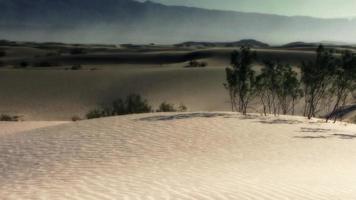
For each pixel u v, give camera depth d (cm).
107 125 1812
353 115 3409
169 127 1750
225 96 4709
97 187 979
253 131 1717
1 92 4847
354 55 2620
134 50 13650
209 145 1478
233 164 1231
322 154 1387
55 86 5116
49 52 13412
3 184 1060
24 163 1290
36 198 898
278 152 1400
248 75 2584
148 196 891
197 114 2170
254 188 945
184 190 934
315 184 987
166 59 10362
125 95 4919
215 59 9638
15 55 12469
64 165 1238
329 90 2755
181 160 1281
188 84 5175
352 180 1041
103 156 1334
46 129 1833
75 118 3469
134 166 1211
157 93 4941
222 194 898
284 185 973
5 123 2602
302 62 2700
